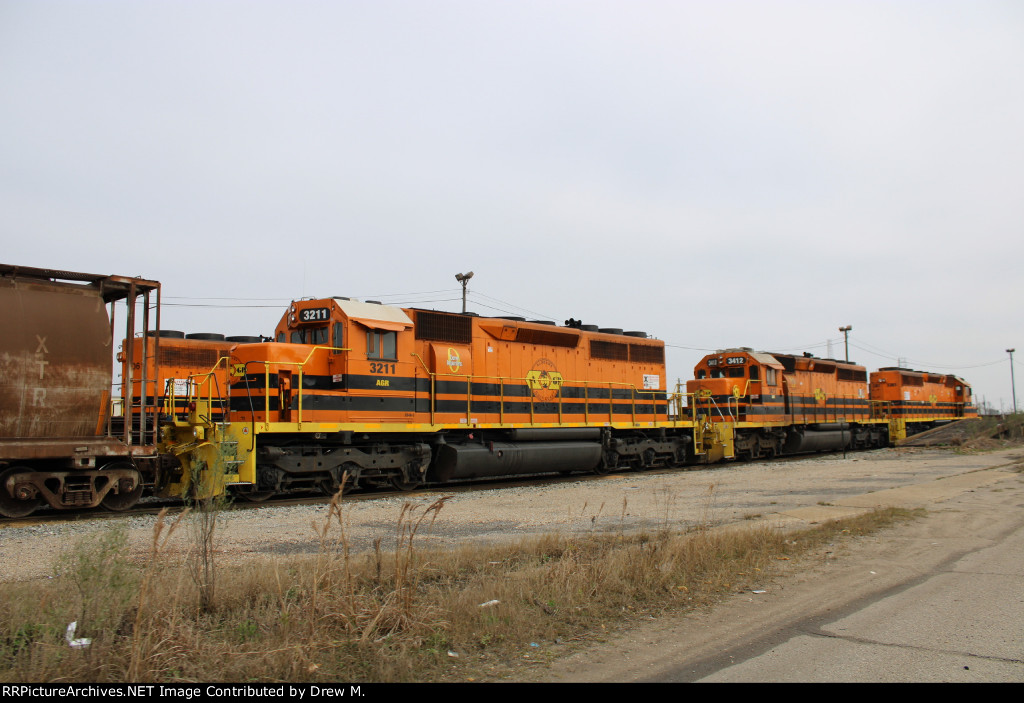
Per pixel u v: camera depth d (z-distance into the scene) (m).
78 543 7.23
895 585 8.57
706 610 7.57
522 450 21.75
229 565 8.58
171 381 16.52
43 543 10.74
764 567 9.36
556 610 7.32
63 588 6.93
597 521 13.31
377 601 7.11
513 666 5.94
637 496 17.52
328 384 18.36
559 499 16.95
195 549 8.06
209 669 5.53
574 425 23.77
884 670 5.80
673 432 28.77
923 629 6.87
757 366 32.94
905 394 47.62
